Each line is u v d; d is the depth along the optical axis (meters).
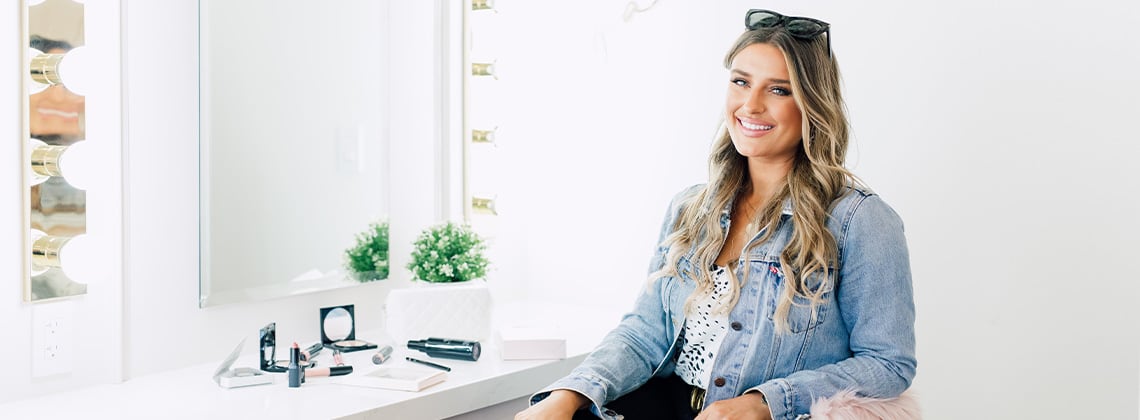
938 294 2.01
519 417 1.53
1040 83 1.86
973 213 1.95
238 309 1.98
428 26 2.42
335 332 2.08
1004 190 1.91
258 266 2.00
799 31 1.58
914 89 2.02
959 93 1.96
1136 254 1.76
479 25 2.58
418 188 2.42
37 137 1.64
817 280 1.52
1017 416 1.92
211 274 1.90
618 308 2.54
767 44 1.58
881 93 2.06
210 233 1.90
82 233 1.72
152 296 1.81
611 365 1.61
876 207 1.52
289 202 2.06
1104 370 1.81
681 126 2.38
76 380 1.72
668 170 2.42
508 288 2.72
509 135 2.70
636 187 2.48
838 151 1.59
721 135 1.71
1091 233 1.81
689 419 1.64
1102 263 1.80
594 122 2.57
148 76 1.78
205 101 1.87
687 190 1.83
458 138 2.52
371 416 1.58
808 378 1.46
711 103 2.32
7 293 1.61
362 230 2.24
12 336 1.62
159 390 1.71
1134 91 1.75
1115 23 1.77
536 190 2.72
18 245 1.63
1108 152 1.79
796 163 1.60
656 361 1.70
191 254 1.88
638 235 2.49
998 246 1.92
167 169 1.83
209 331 1.92
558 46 2.64
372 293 2.30
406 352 2.02
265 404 1.61
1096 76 1.79
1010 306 1.92
